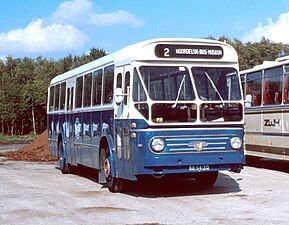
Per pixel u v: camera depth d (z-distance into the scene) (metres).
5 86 68.62
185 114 11.24
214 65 11.73
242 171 17.92
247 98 12.05
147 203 11.05
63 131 17.80
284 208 10.16
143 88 11.16
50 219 9.48
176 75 11.42
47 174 17.88
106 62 13.23
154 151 10.95
